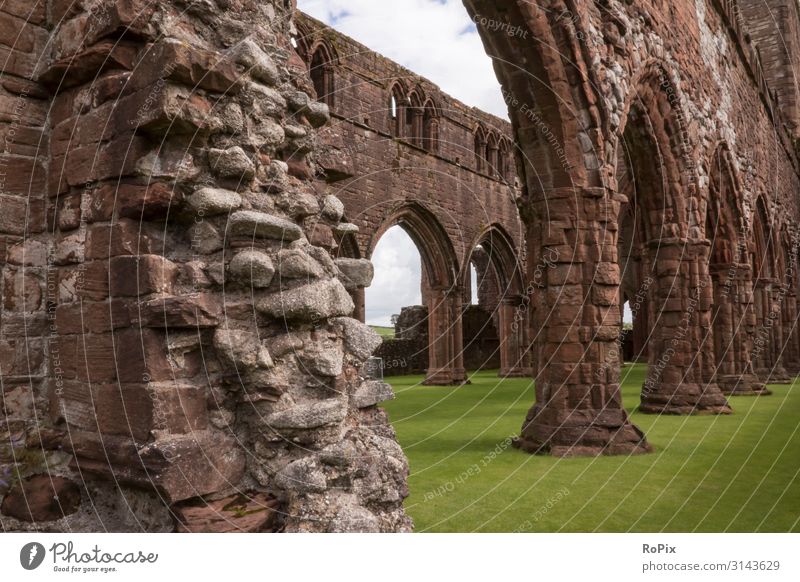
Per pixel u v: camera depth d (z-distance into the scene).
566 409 7.76
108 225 3.35
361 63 17.61
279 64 3.97
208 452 3.13
